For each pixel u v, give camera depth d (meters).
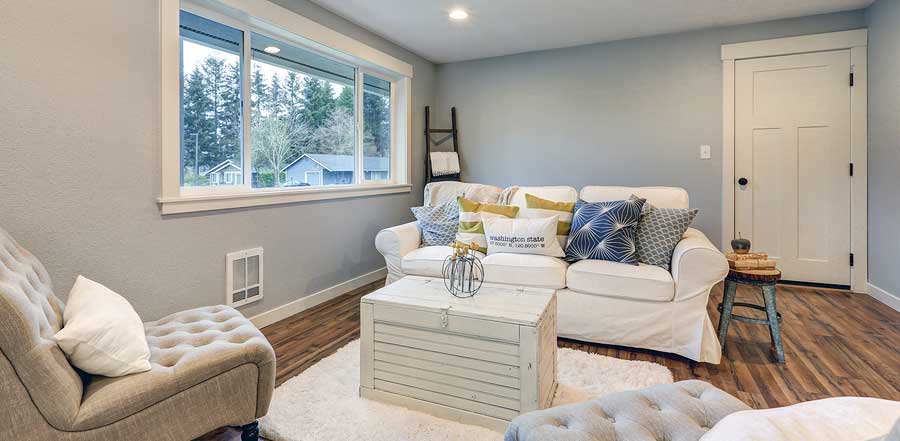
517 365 1.61
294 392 1.89
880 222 3.21
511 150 4.52
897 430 0.56
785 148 3.60
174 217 2.26
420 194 4.66
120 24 2.00
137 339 1.31
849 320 2.80
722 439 0.75
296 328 2.76
